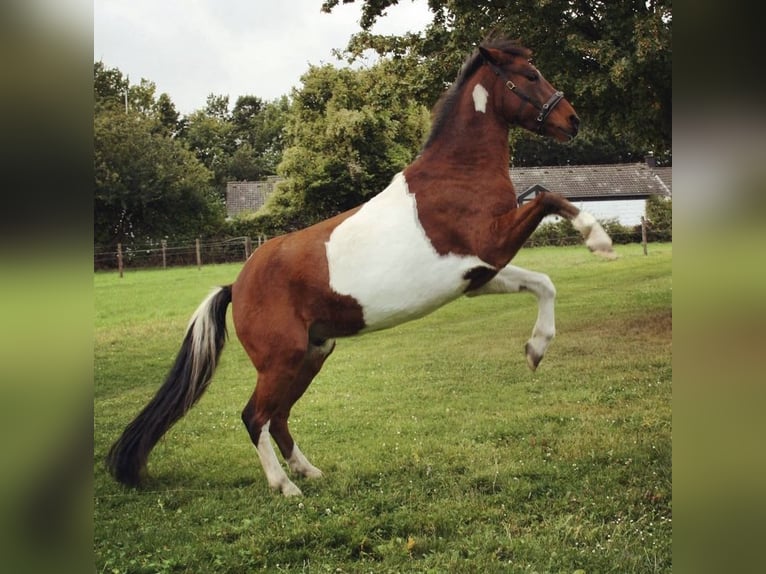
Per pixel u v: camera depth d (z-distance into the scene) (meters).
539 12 7.98
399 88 9.45
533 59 8.26
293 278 4.27
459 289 4.06
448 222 3.99
